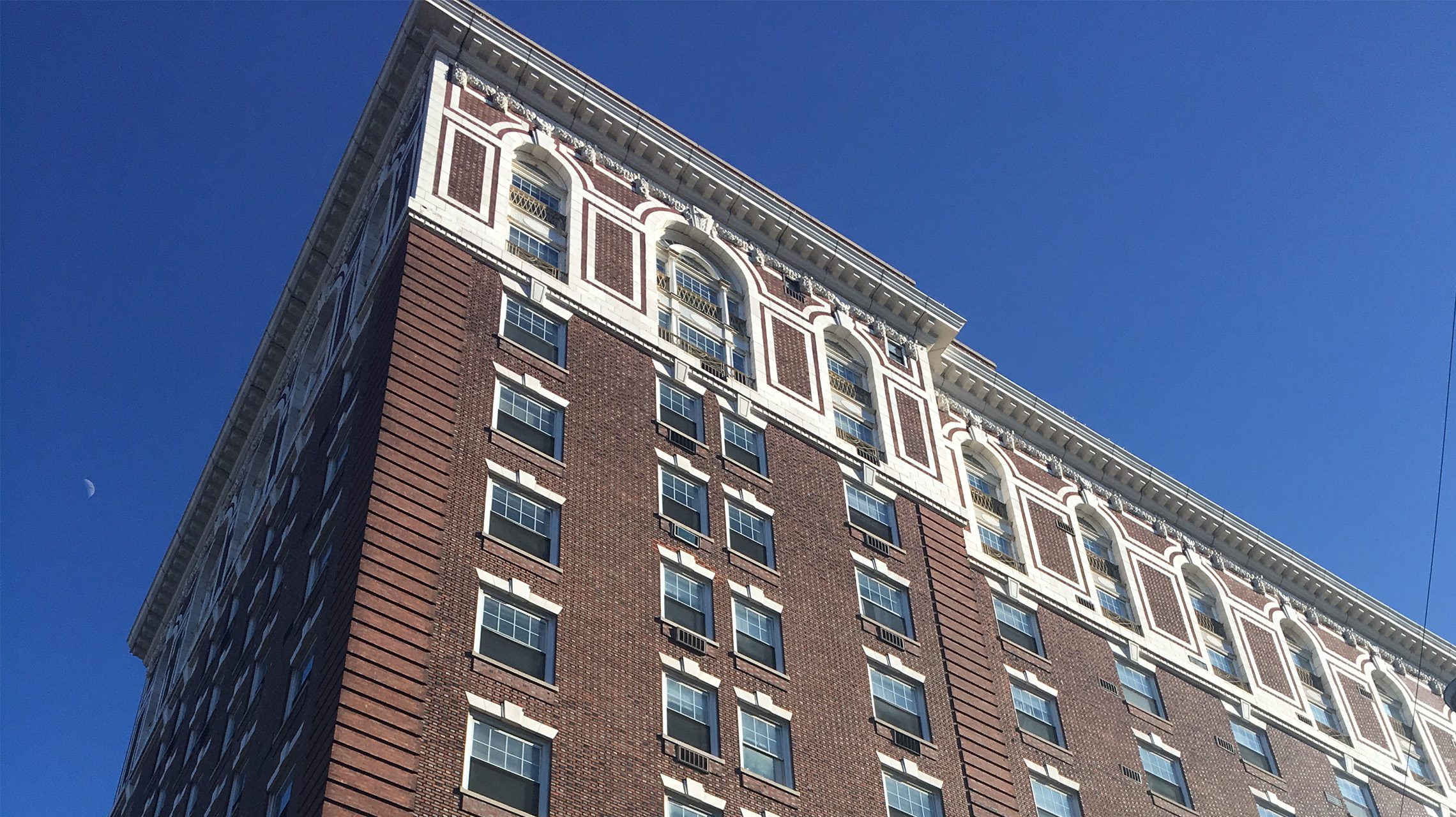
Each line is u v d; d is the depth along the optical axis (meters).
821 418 54.62
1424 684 74.50
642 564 43.12
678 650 41.66
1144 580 64.69
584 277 51.06
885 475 54.62
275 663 43.34
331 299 58.41
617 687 39.28
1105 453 67.81
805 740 42.56
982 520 60.50
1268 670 65.81
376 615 36.38
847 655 46.38
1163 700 59.06
